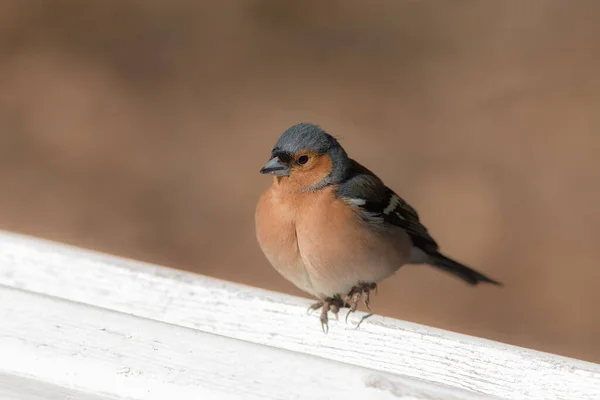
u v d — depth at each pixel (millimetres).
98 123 15500
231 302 6160
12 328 4797
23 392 4508
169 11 18844
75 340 4711
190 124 15602
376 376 4461
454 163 14523
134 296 6336
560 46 17219
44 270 6527
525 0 18859
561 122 15266
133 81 16656
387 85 16594
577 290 12008
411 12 18812
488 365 5422
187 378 4496
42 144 14930
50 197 13703
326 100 16156
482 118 15523
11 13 18172
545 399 5227
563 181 14047
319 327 5953
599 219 13250
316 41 18109
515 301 11891
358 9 18953
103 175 14336
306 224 6887
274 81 16781
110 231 13055
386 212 7324
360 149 14758
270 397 4379
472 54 17250
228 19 18766
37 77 16516
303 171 7004
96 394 4527
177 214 13562
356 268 6965
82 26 18078
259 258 12742
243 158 14797
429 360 5613
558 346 11023
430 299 12062
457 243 12883
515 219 13320
